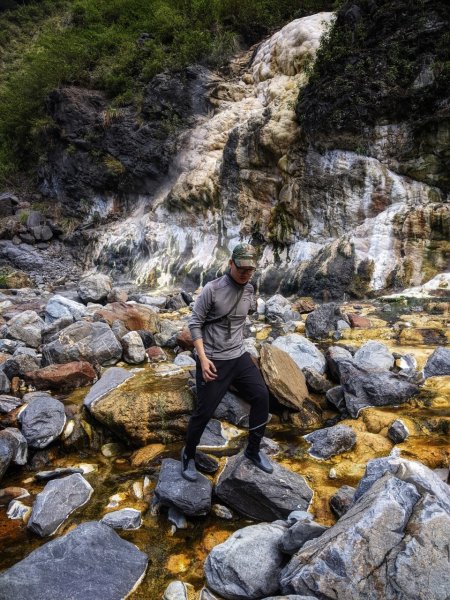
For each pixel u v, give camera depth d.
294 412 4.45
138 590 2.77
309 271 8.33
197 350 3.16
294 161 9.14
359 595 2.24
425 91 7.66
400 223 7.84
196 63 13.12
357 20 8.91
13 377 5.29
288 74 10.81
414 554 2.24
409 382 4.46
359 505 2.55
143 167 13.14
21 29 26.70
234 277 3.12
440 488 2.65
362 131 8.19
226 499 3.35
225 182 10.38
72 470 3.92
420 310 6.77
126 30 16.58
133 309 6.67
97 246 13.58
